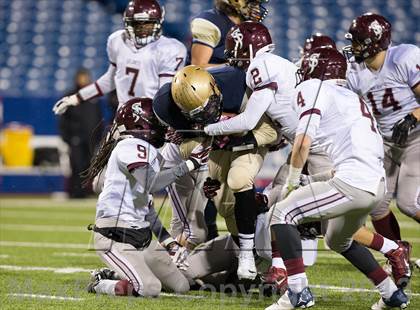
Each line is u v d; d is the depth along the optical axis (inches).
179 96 625.9
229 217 686.5
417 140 759.7
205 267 681.6
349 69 764.0
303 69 598.9
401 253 634.2
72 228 1247.5
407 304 589.0
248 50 663.1
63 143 1831.9
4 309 587.2
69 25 2348.7
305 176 640.4
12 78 2247.8
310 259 695.1
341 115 567.2
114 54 858.8
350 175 557.0
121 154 622.8
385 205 775.1
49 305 602.5
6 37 2332.7
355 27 733.3
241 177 656.4
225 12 802.2
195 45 804.6
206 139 665.0
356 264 588.7
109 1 2380.7
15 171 1867.6
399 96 757.9
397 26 2306.8
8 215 1459.2
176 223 736.3
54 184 1872.5
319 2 2351.1
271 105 650.8
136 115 632.4
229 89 663.8
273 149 716.7
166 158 709.9
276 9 2327.8
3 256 925.2
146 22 822.5
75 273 790.5
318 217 569.3
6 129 1857.8
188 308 593.3
